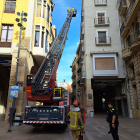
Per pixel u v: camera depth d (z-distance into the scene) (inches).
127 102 652.1
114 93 943.0
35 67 658.2
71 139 222.7
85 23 776.3
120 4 696.4
